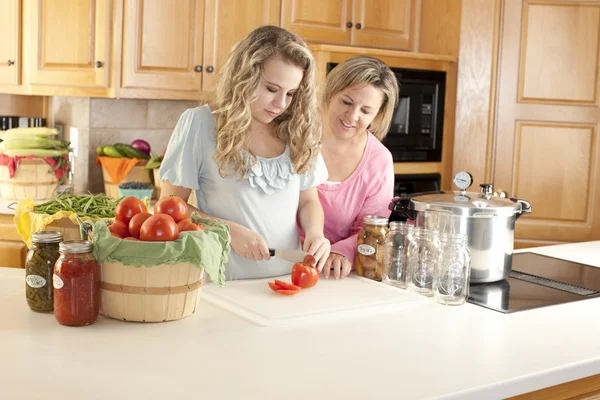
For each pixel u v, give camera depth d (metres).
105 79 3.34
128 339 1.47
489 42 3.80
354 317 1.68
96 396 1.19
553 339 1.58
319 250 1.91
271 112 1.85
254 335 1.52
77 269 1.51
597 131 3.82
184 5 3.42
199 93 3.49
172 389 1.23
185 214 1.64
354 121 2.17
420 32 4.01
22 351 1.38
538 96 3.83
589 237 3.88
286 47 1.80
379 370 1.36
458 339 1.55
